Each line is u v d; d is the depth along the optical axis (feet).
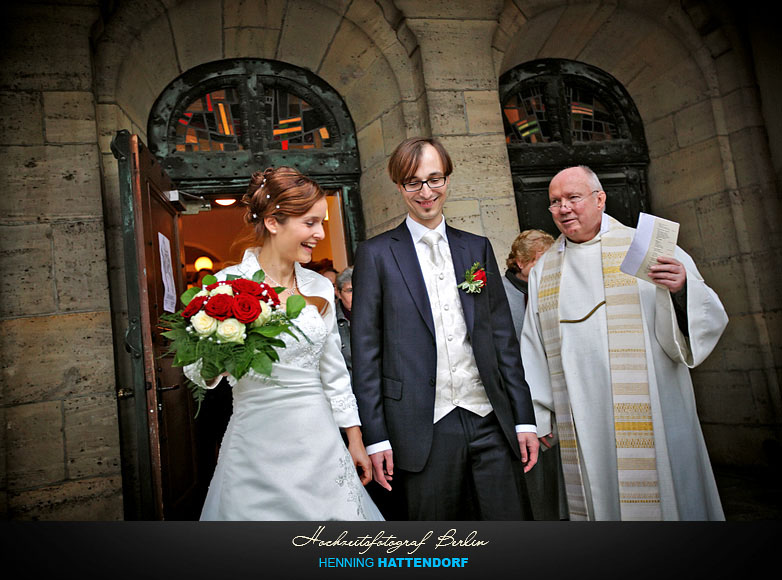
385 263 7.20
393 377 6.85
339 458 6.23
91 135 11.93
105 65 12.69
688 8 16.06
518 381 7.31
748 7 15.71
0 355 10.94
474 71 14.40
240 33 14.46
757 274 15.48
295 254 6.43
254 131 14.90
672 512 7.09
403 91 14.51
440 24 14.34
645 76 17.39
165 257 11.64
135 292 9.52
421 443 6.65
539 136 16.89
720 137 15.99
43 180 11.59
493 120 14.32
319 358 6.56
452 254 7.41
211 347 5.51
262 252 6.61
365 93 15.25
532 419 7.25
